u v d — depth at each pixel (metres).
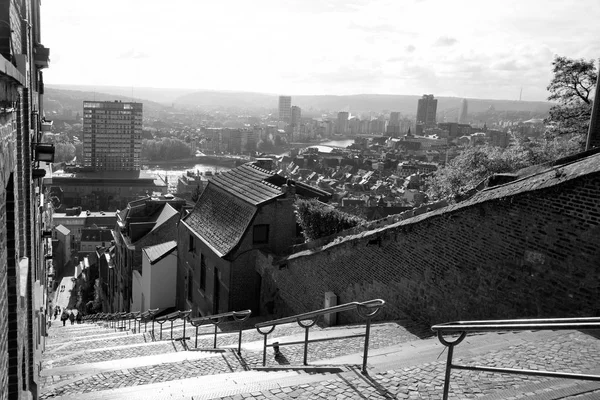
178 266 32.56
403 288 15.66
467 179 27.91
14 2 8.09
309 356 12.33
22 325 7.57
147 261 34.34
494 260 12.62
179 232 32.22
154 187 192.75
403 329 14.30
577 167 11.22
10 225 6.85
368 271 17.20
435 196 29.98
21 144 8.40
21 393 7.40
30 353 10.71
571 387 6.73
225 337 17.39
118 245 50.12
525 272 11.84
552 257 11.25
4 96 5.20
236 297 24.23
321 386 7.34
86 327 32.91
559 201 11.11
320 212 22.06
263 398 6.97
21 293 7.29
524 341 9.48
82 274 92.88
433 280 14.51
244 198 25.56
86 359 15.03
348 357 10.20
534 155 27.73
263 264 23.78
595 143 18.31
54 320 52.56
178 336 19.64
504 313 12.34
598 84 18.19
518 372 5.08
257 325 11.75
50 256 29.00
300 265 21.02
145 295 35.19
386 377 7.68
